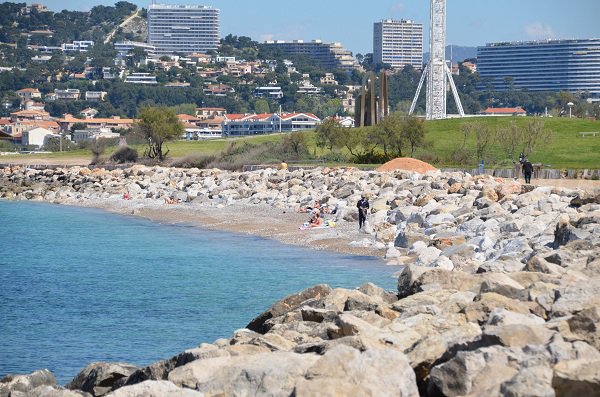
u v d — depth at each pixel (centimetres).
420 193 7919
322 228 6750
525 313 2252
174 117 16062
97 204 10512
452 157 13488
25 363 3156
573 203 6038
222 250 6006
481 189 7650
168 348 3350
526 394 1584
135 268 5362
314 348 2112
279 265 5212
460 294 2545
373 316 2494
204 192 10175
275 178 10638
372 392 1694
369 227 6303
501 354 1767
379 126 13975
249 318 3850
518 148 14025
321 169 11131
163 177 12419
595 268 2772
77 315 3988
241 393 1848
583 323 1936
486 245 4891
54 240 6950
